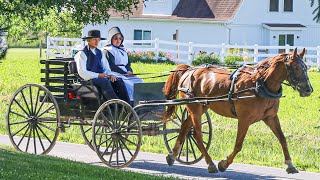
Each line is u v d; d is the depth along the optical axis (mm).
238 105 17812
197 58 49062
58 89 19797
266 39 62938
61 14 34781
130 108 18125
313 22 64188
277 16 63406
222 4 62062
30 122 19875
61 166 16125
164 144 22188
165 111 19250
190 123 18906
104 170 16281
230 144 22031
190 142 19656
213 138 22875
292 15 63781
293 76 17328
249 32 62406
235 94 17828
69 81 19938
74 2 23156
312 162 19688
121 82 19203
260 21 62781
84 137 20469
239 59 49531
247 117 17719
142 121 20438
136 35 64438
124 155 19719
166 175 17734
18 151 18750
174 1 63281
